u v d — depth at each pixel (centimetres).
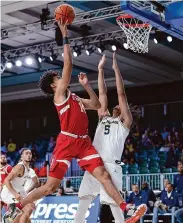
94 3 1280
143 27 912
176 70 1828
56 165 555
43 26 1325
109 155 589
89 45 1517
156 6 746
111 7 1299
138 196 1177
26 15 1364
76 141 556
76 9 1330
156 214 1061
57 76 575
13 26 1459
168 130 2038
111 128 604
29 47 1620
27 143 2339
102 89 635
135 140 1942
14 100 2342
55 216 889
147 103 2062
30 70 1903
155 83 2030
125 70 1814
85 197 592
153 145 1867
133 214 580
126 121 605
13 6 1223
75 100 566
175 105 2078
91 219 822
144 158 1742
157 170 1538
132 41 923
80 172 1594
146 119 2133
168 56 1639
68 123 557
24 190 882
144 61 1661
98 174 551
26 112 2352
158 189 1348
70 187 1389
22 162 877
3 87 2205
